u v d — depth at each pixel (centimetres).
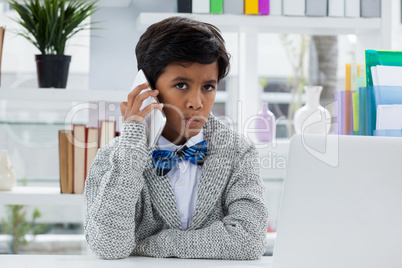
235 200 131
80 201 230
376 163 93
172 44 121
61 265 107
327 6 239
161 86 125
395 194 93
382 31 241
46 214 315
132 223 121
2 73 270
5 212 313
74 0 240
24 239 314
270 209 266
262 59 341
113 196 120
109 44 254
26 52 272
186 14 231
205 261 117
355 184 93
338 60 342
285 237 94
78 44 264
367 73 150
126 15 254
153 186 131
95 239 120
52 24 233
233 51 282
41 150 289
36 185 290
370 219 93
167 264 111
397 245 94
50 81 235
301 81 343
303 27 239
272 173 263
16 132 286
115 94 231
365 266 94
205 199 131
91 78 254
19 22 238
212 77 124
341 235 93
